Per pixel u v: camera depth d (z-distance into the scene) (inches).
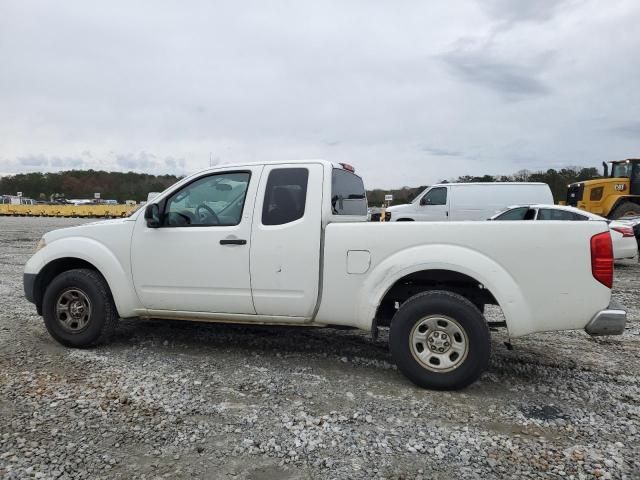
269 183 172.7
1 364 170.1
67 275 187.2
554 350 196.7
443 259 149.5
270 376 162.4
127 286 184.9
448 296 150.0
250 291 170.6
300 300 165.8
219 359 179.5
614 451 116.0
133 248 183.5
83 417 130.2
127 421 128.3
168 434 122.0
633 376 167.8
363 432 124.3
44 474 103.5
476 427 127.9
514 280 146.3
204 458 111.4
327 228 163.5
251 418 131.3
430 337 151.4
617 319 142.4
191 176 183.2
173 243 178.9
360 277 159.2
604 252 143.4
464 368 147.5
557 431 126.3
